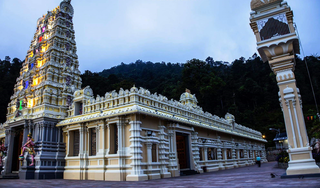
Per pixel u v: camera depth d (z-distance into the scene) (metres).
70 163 25.44
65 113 29.42
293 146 12.09
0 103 60.31
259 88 97.75
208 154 31.47
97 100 24.98
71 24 36.47
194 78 84.94
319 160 20.03
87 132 24.56
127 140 20.88
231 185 11.23
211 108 90.25
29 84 33.06
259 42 13.27
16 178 26.23
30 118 27.95
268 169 25.20
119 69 191.12
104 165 21.61
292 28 12.74
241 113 87.44
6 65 76.38
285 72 12.98
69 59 33.94
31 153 25.31
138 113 20.53
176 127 24.78
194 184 13.23
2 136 33.59
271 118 89.19
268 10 13.43
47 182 19.77
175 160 23.83
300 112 12.27
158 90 102.31
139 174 19.27
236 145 40.66
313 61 115.19
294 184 9.08
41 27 37.22
